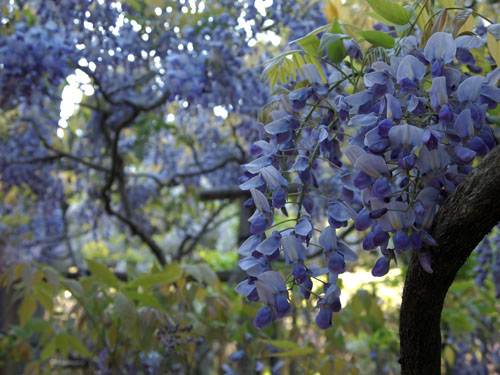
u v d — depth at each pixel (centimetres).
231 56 310
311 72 129
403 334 127
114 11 293
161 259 436
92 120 467
